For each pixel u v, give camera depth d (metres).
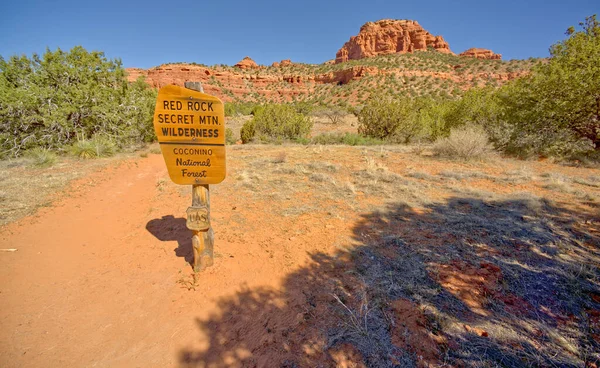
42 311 2.63
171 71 89.19
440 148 9.70
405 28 126.81
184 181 2.83
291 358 2.03
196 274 3.08
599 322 2.19
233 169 8.17
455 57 99.81
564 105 8.68
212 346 2.20
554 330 2.13
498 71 77.00
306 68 120.38
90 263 3.45
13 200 5.51
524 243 3.39
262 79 99.75
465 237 3.59
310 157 9.82
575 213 4.26
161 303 2.71
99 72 13.45
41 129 11.61
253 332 2.30
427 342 2.08
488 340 2.07
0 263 3.38
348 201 5.16
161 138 2.68
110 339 2.32
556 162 8.26
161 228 4.41
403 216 4.37
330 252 3.42
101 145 11.41
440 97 63.66
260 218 4.58
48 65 12.02
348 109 49.12
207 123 2.71
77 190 6.43
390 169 7.71
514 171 6.91
